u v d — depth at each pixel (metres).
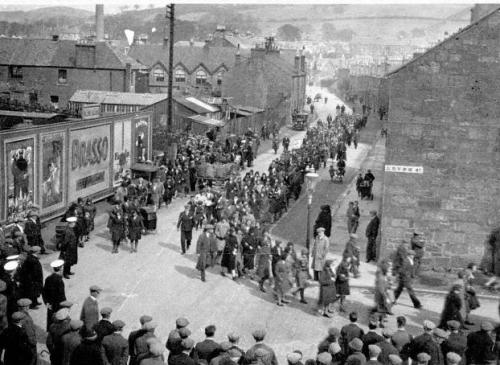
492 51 20.77
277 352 14.66
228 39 101.31
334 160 48.47
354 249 20.80
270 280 19.20
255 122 65.75
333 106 106.88
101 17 68.94
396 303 18.61
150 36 151.38
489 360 12.28
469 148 21.25
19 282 16.03
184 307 17.50
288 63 83.44
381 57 123.88
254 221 22.59
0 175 21.41
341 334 12.60
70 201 26.89
